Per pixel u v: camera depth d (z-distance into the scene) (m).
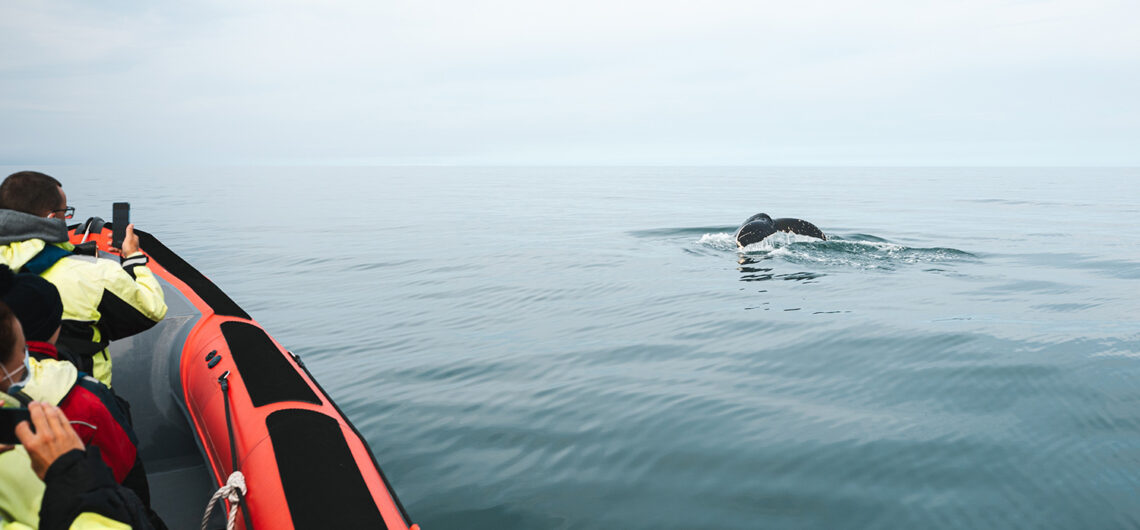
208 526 2.99
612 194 52.03
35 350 1.87
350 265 14.24
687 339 7.40
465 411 5.28
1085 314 8.32
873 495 3.79
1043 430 4.63
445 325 8.45
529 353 6.98
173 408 3.79
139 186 63.78
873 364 6.28
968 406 5.14
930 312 8.48
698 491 3.89
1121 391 5.36
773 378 5.96
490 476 4.13
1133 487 3.79
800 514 3.61
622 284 11.05
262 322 8.76
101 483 1.53
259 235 20.92
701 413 5.11
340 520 2.22
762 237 14.44
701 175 123.31
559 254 15.27
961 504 3.66
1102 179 96.94
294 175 131.00
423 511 3.71
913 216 27.62
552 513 3.67
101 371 2.50
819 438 4.58
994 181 85.75
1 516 1.54
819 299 9.41
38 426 1.46
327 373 6.43
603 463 4.29
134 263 2.67
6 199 2.34
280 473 2.47
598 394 5.61
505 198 46.62
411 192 57.09
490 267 13.55
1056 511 3.57
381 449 4.57
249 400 3.04
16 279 1.85
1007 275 11.44
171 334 3.93
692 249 15.09
